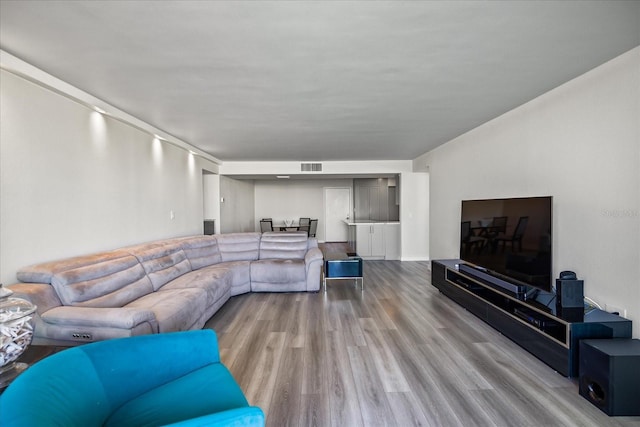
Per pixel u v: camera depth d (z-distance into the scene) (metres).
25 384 1.06
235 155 6.66
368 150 6.17
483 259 3.80
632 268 2.29
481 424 1.86
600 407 1.97
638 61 2.23
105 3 1.69
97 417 1.30
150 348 1.53
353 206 11.23
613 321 2.26
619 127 2.38
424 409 1.99
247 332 3.22
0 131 2.27
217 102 3.33
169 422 1.28
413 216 7.48
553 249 3.05
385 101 3.35
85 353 1.36
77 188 3.02
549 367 2.48
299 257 5.27
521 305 3.08
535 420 1.89
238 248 5.23
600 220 2.54
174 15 1.81
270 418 1.91
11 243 2.35
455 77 2.74
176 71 2.57
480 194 4.38
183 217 5.50
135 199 4.02
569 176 2.86
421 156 6.72
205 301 3.29
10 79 2.35
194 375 1.59
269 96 3.17
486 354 2.72
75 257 2.84
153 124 4.18
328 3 1.71
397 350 2.80
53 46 2.15
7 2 1.67
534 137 3.31
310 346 2.89
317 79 2.76
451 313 3.77
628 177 2.32
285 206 11.31
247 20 1.87
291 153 6.45
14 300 1.46
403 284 5.26
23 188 2.45
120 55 2.29
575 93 2.78
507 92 3.12
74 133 2.98
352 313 3.79
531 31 2.02
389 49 2.24
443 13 1.82
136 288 2.98
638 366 1.89
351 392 2.18
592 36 2.09
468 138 4.69
